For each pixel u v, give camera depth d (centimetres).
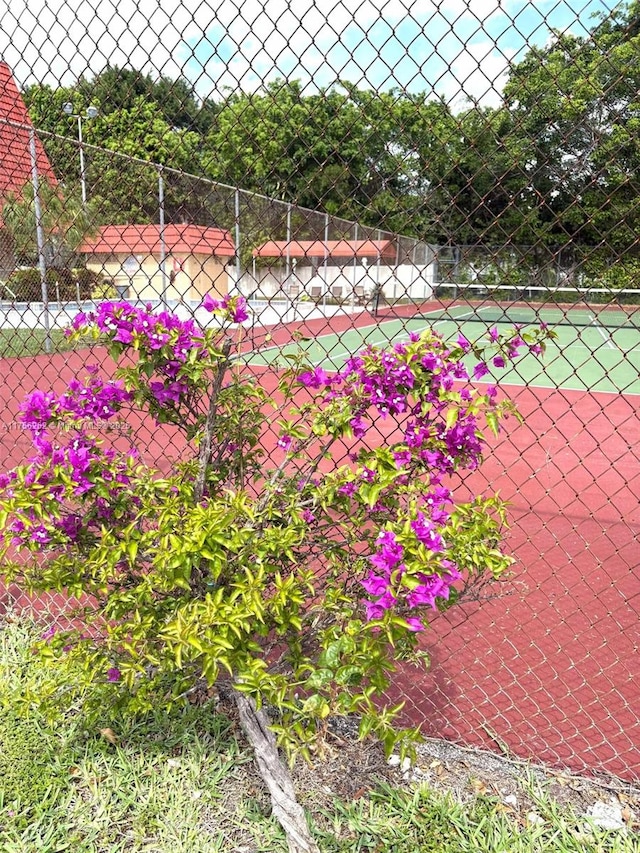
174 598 188
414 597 140
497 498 187
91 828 200
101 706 212
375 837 196
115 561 176
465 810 207
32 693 215
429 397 178
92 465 184
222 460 219
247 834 199
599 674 275
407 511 167
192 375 179
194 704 257
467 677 286
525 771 226
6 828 198
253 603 152
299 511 181
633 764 235
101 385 198
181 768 223
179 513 181
